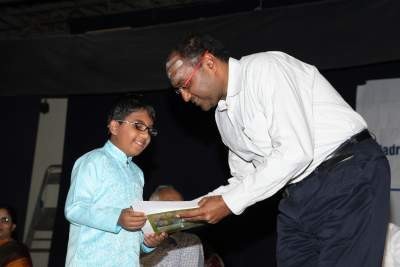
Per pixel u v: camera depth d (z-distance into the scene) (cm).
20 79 528
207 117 525
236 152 253
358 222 206
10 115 591
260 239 486
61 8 591
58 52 518
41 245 585
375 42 386
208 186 514
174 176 528
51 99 610
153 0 567
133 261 254
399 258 294
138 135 270
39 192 595
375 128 440
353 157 210
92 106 573
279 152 204
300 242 225
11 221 479
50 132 604
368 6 392
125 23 546
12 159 587
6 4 575
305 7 417
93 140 568
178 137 532
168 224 233
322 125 214
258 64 222
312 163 213
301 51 413
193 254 387
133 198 263
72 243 254
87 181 253
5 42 535
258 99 220
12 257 444
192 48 226
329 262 208
